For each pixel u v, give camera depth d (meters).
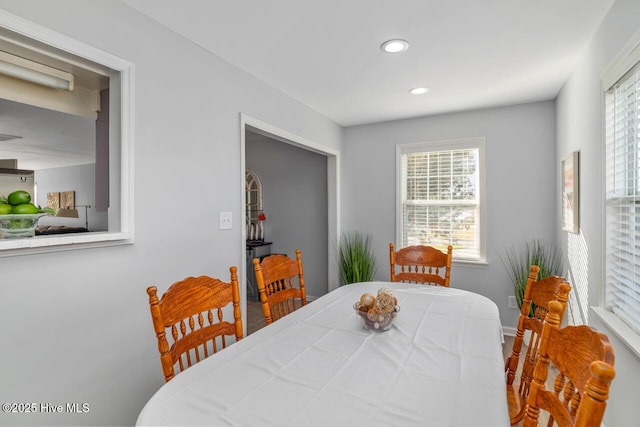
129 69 1.69
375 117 3.79
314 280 4.59
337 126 4.05
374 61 2.36
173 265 1.93
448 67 2.45
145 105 1.77
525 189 3.32
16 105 2.53
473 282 3.53
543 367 0.94
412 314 1.75
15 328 1.28
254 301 4.71
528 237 3.31
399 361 1.21
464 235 3.60
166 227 1.89
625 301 1.63
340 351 1.31
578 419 0.64
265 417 0.90
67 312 1.44
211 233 2.20
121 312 1.66
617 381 1.62
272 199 4.85
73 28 1.45
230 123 2.37
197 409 0.95
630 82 1.58
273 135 2.93
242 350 1.33
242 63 2.38
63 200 5.39
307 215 4.62
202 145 2.14
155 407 0.96
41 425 1.36
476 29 1.93
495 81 2.73
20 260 1.30
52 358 1.39
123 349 1.67
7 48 1.39
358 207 4.12
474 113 3.52
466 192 3.59
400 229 3.88
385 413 0.91
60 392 1.42
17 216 1.31
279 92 2.93
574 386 0.87
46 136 3.49
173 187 1.94
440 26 1.90
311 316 1.74
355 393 1.01
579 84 2.31
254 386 1.06
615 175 1.74
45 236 1.41
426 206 3.79
